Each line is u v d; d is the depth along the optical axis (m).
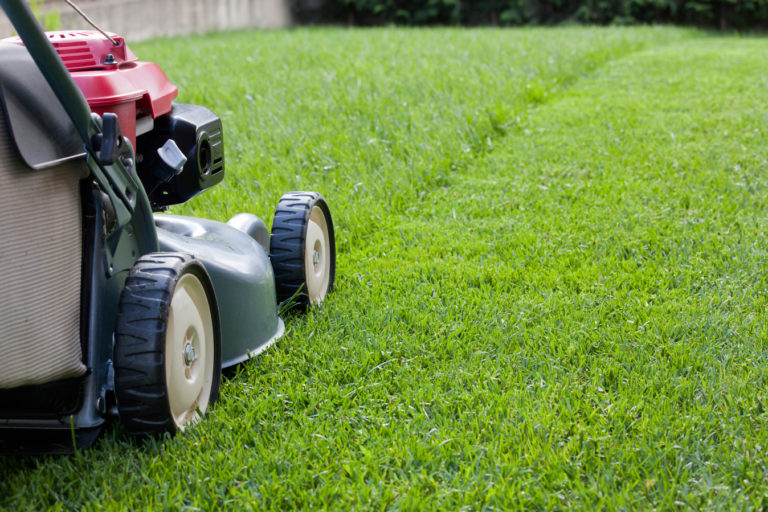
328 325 1.84
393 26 11.98
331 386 1.59
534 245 2.26
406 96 4.24
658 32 9.20
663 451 1.41
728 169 2.95
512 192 2.75
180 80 4.87
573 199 2.67
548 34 8.53
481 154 3.39
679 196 2.60
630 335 1.76
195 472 1.37
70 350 1.34
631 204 2.54
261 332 1.71
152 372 1.36
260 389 1.60
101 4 9.26
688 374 1.62
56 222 1.31
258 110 3.86
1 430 1.43
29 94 1.28
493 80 4.86
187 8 11.00
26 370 1.30
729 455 1.39
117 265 1.44
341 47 6.90
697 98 4.50
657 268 2.08
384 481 1.38
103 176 1.37
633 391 1.57
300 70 5.37
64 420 1.39
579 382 1.61
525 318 1.84
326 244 2.02
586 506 1.30
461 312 1.88
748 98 4.42
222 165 1.83
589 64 6.02
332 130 3.50
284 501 1.34
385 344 1.73
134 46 7.71
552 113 4.17
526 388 1.58
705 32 10.64
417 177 2.92
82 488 1.34
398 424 1.50
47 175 1.30
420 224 2.48
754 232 2.28
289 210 1.88
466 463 1.40
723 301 1.90
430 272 2.11
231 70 5.50
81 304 1.38
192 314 1.49
